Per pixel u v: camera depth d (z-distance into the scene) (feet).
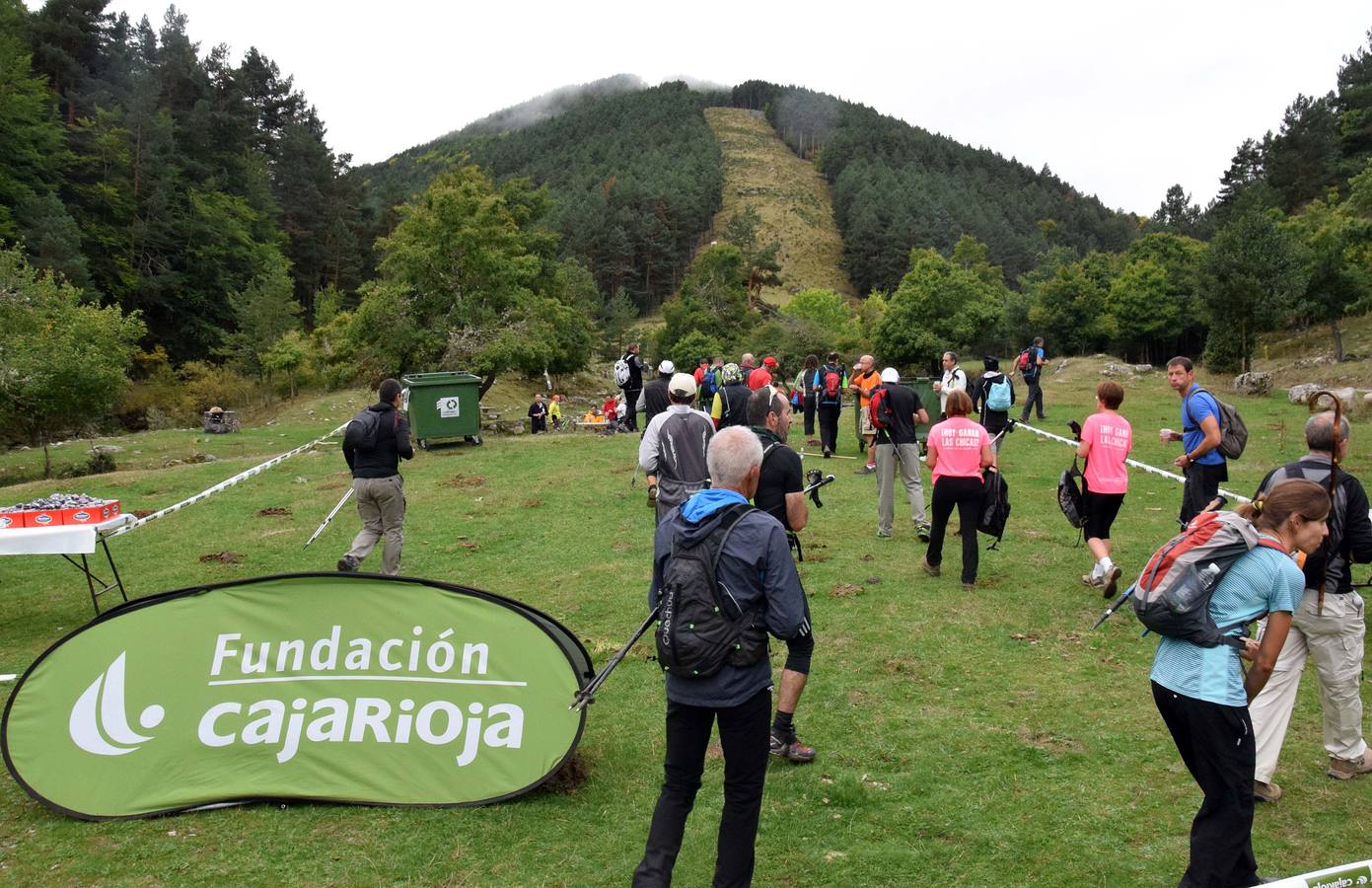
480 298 92.48
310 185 261.85
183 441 80.74
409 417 57.36
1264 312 105.19
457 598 15.52
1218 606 11.39
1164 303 187.11
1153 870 12.51
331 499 41.57
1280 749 15.49
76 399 79.25
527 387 155.33
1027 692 18.85
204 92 232.12
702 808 14.43
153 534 35.14
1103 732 16.84
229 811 14.32
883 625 23.12
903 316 224.74
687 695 11.08
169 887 12.28
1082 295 201.87
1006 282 511.81
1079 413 71.46
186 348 193.26
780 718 15.88
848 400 93.97
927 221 513.04
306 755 14.75
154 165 195.52
